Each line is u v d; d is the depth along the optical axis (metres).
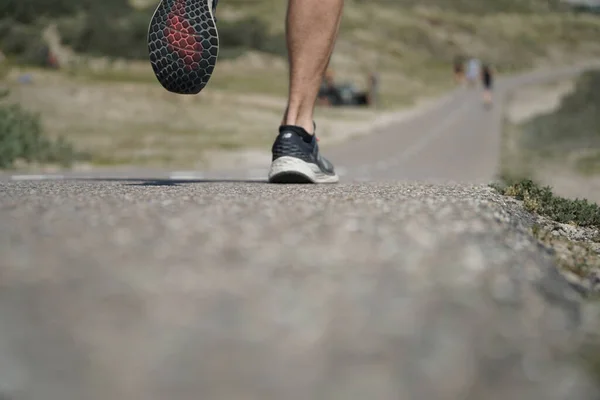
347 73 67.19
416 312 1.36
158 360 1.09
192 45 3.83
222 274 1.59
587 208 4.10
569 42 115.94
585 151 23.59
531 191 4.41
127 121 24.66
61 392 0.97
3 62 41.28
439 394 1.01
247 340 1.19
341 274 1.62
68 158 13.89
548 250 2.46
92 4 50.44
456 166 15.77
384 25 96.56
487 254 1.95
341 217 2.37
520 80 76.88
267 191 3.60
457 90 61.44
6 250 1.79
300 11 4.62
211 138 21.12
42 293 1.42
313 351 1.15
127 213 2.42
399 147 20.89
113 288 1.47
